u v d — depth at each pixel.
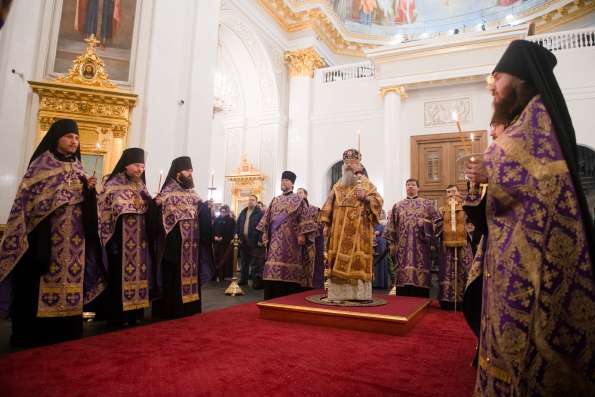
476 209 1.61
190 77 8.35
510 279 1.31
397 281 6.42
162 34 7.95
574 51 10.76
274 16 13.98
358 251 4.64
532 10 14.48
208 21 8.86
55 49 7.20
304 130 13.99
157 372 2.51
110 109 7.25
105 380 2.35
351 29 17.06
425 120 12.20
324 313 4.13
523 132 1.41
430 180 11.90
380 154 12.93
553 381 1.23
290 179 6.35
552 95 1.46
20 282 3.41
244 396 2.14
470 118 11.69
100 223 4.16
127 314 4.24
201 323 4.20
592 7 13.10
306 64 14.38
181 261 4.68
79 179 3.70
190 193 4.97
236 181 14.26
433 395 2.22
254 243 8.50
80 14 7.46
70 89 6.91
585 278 1.25
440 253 5.96
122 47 7.69
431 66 11.74
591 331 1.24
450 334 3.89
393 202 11.73
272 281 5.99
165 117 7.77
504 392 1.28
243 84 14.66
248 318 4.55
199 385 2.29
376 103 13.26
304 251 6.42
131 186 4.48
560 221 1.28
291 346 3.25
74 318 3.51
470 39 11.22
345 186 4.80
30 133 6.73
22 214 3.34
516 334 1.26
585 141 10.37
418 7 17.14
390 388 2.32
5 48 6.56
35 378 2.37
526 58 1.53
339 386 2.33
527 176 1.34
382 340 3.56
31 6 6.95
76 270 3.56
